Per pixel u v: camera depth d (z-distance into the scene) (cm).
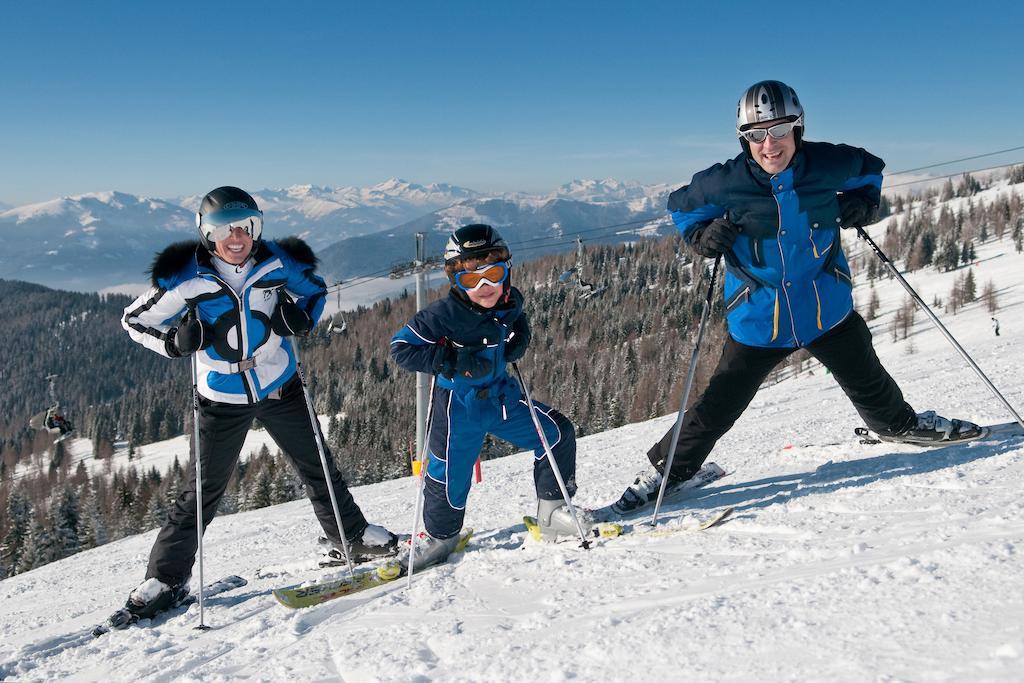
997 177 16012
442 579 337
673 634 194
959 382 1020
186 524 413
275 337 405
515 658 209
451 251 339
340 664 241
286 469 5053
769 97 327
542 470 381
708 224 379
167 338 379
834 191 354
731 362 388
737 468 522
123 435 11481
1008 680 130
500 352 362
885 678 141
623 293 10712
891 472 380
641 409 6838
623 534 356
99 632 399
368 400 8519
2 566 5212
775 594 206
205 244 377
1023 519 231
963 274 9381
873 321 8331
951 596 175
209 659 297
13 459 9881
